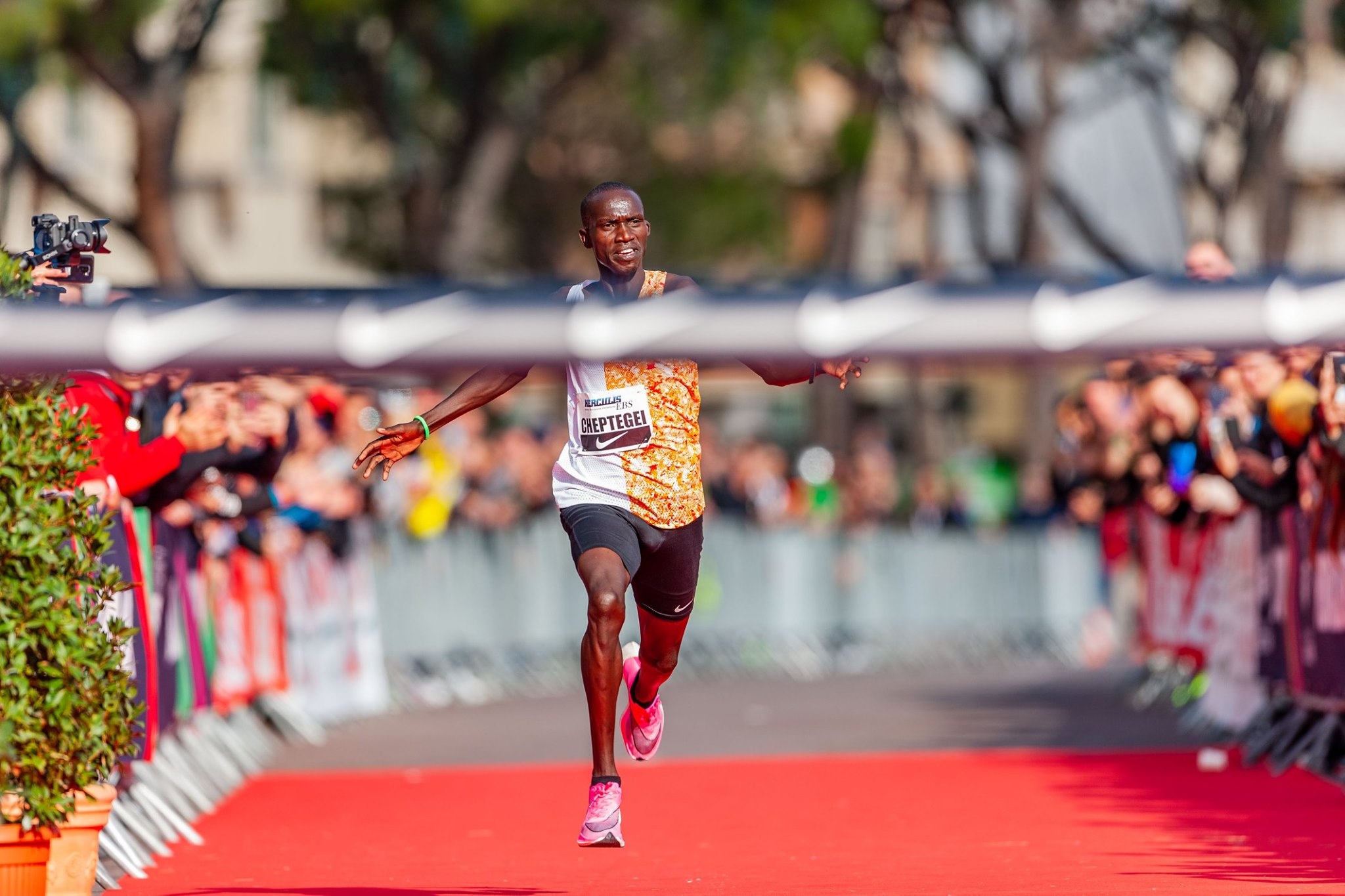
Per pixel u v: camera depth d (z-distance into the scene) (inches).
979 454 3408.0
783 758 1113.4
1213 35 2588.6
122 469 721.0
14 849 531.8
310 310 382.9
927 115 3393.2
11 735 517.0
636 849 735.1
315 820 852.0
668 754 1154.7
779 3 2381.9
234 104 3683.6
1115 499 1346.0
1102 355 374.3
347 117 2842.0
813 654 2060.8
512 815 864.3
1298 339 371.6
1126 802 847.1
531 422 2834.6
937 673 1950.1
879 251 3880.4
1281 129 2613.2
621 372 579.2
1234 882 601.9
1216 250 982.4
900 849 716.7
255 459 883.4
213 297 387.5
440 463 1601.9
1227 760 997.2
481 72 2546.8
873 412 4234.7
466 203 2613.2
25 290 539.2
